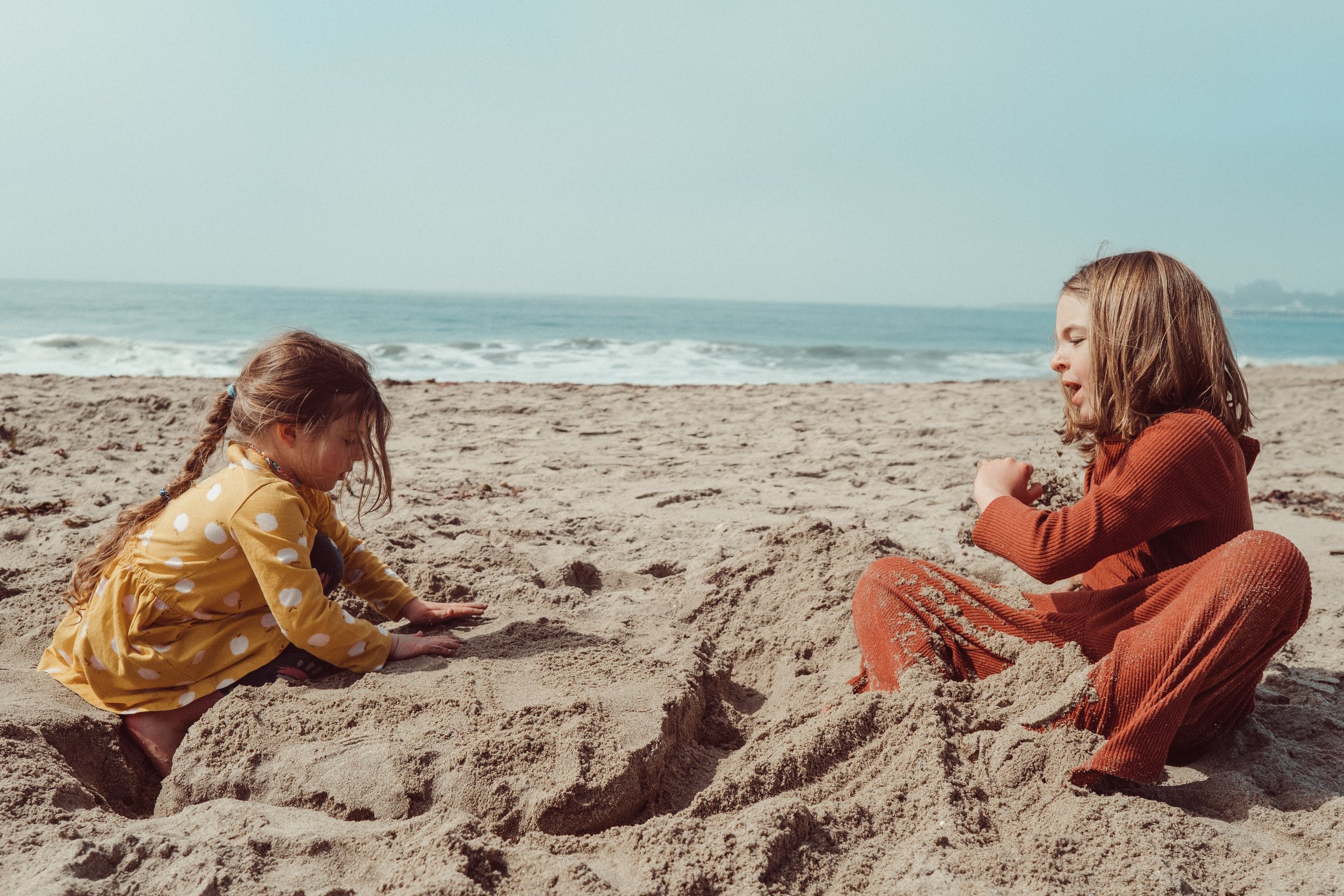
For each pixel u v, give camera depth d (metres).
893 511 4.88
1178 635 1.86
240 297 63.03
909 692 2.12
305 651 2.29
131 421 7.13
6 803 1.70
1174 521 1.94
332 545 2.43
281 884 1.54
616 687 2.22
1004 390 11.73
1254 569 1.83
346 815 1.84
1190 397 1.99
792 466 6.27
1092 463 2.18
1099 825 1.77
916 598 2.31
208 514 2.17
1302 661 2.85
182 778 1.94
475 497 5.11
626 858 1.68
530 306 77.31
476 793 1.85
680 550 4.01
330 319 35.56
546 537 4.18
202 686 2.19
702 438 7.56
